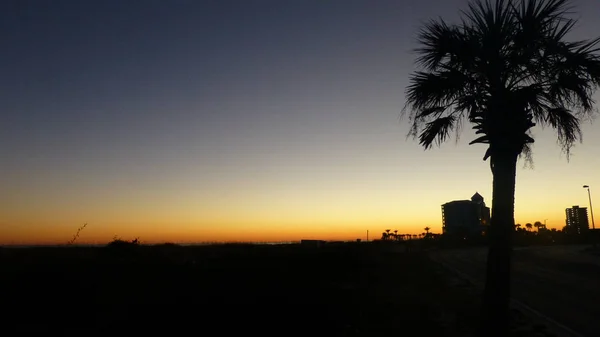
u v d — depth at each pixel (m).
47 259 14.95
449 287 23.66
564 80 10.51
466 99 11.05
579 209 111.44
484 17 10.95
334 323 13.04
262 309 14.66
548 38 10.53
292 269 28.69
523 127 10.70
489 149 10.84
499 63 10.79
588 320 14.53
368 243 78.06
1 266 13.21
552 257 49.56
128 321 11.84
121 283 15.05
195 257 32.38
